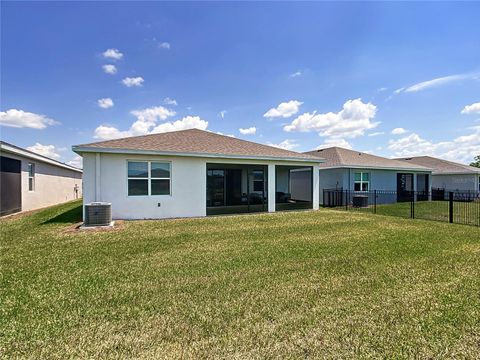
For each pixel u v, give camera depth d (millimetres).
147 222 9773
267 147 14859
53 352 2383
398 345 2512
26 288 3809
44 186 16375
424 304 3352
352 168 17688
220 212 12875
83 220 9898
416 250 5930
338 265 4871
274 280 4133
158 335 2652
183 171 11383
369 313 3113
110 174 10234
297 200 20391
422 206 16172
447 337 2645
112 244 6418
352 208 15188
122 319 2959
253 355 2352
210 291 3719
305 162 13938
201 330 2742
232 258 5289
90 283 4004
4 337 2602
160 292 3684
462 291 3748
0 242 6633
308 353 2385
